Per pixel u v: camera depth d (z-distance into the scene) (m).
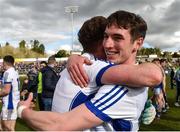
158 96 8.36
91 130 1.82
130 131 1.87
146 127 10.02
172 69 25.59
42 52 109.06
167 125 10.66
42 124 1.79
